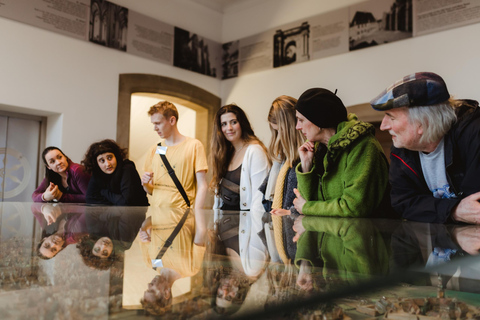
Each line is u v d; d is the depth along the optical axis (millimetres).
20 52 5078
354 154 1721
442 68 5148
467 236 539
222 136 2836
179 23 6957
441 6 5172
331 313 211
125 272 253
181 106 8016
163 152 3203
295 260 315
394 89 1459
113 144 2990
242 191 2662
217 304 187
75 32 5586
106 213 1063
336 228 709
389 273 260
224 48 7590
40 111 5301
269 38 6961
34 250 351
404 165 1530
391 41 5586
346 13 6055
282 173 2346
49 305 176
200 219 947
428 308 227
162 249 370
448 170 1457
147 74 6410
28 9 5148
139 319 161
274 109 2391
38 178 5520
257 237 515
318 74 6309
